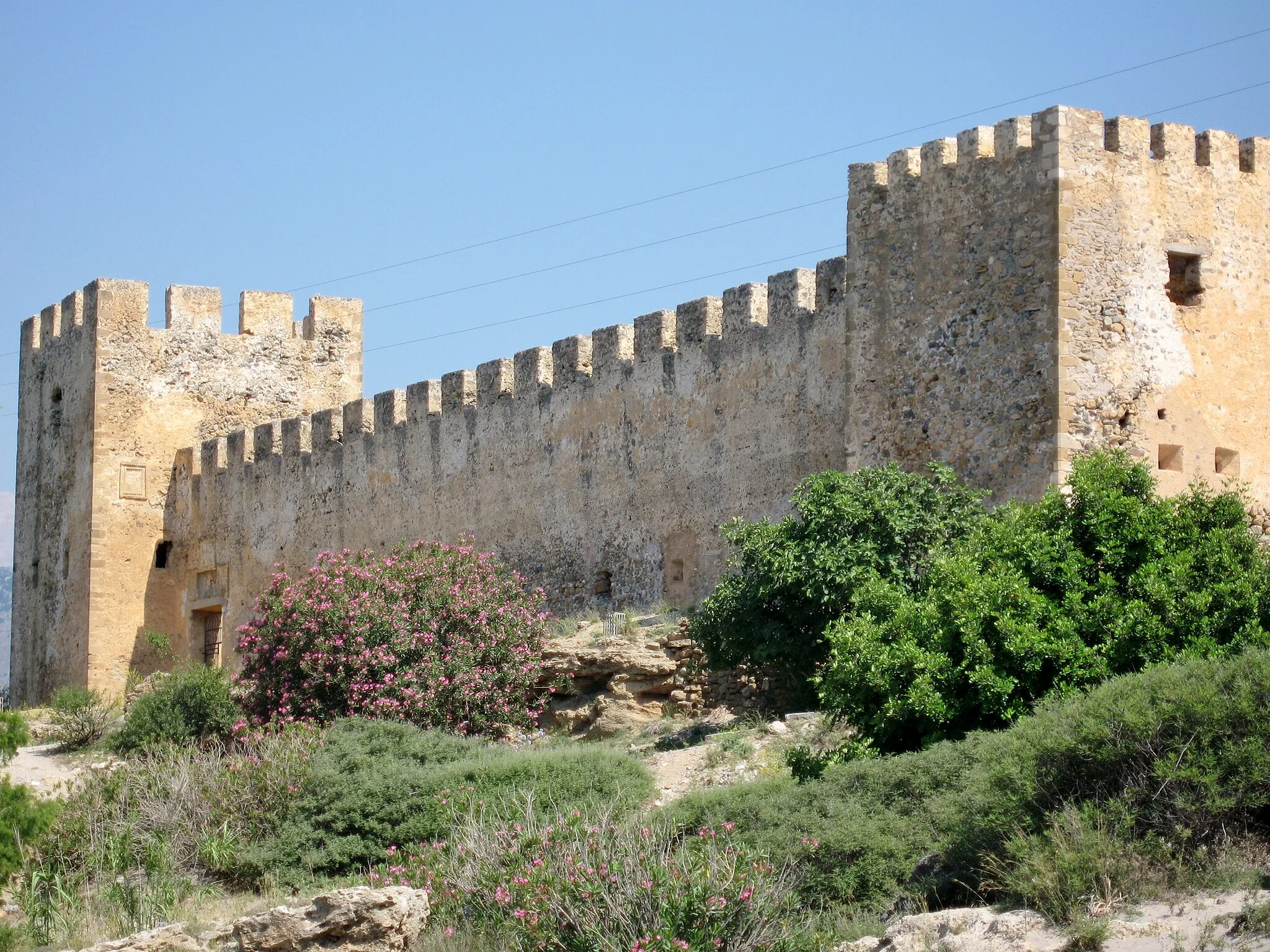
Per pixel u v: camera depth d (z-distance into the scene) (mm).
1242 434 26422
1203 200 26594
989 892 16500
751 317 32688
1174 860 15758
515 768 24062
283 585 32969
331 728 27500
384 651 30125
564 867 17547
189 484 47812
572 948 16531
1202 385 26141
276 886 22703
